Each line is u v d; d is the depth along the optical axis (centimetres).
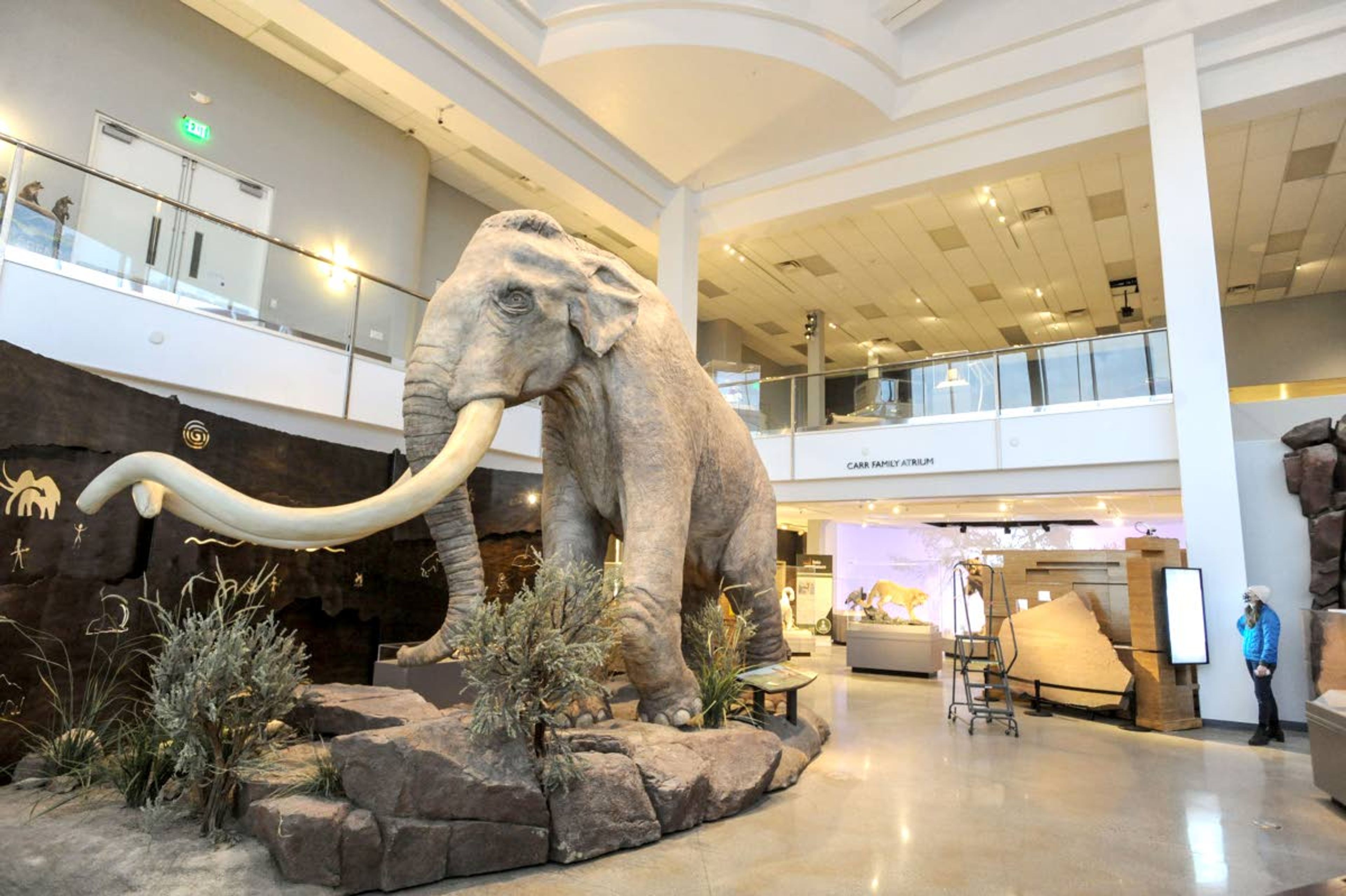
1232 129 974
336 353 678
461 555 323
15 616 345
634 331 368
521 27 848
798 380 1104
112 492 252
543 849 270
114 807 274
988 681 719
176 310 573
